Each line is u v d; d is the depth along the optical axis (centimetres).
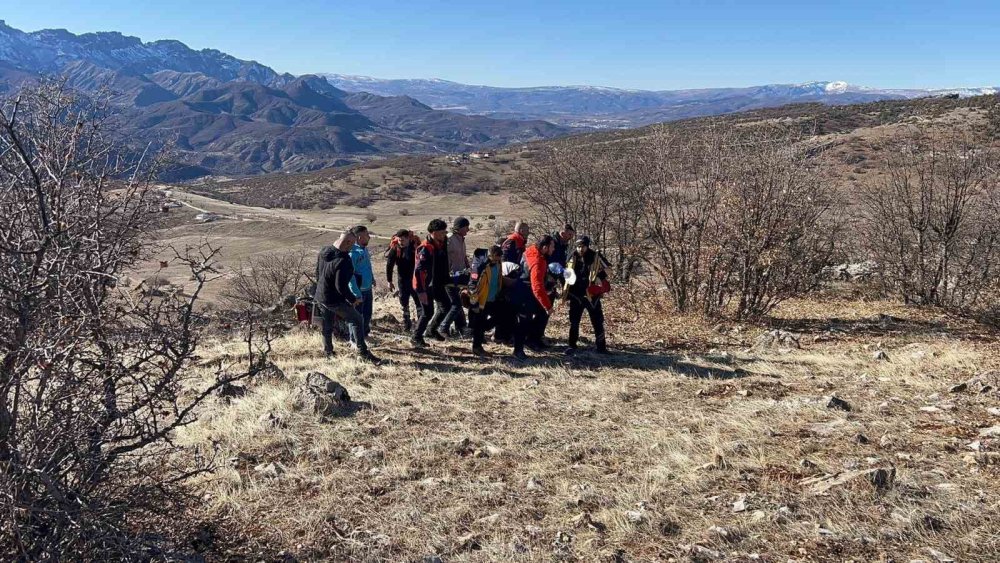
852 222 1366
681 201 1176
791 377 742
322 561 362
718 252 1131
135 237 294
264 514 413
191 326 313
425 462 495
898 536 357
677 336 1031
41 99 276
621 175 1695
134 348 298
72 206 279
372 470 476
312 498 434
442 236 923
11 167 269
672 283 1209
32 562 283
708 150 1184
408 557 363
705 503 410
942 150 1284
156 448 448
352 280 836
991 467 436
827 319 1168
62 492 295
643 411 612
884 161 1348
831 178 1222
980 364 754
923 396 631
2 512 278
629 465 480
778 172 1120
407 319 1062
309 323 1039
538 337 920
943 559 332
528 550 364
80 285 275
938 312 1212
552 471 473
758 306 1148
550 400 654
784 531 370
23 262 275
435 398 663
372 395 665
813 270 1198
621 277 1518
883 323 1124
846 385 694
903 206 1302
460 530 393
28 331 276
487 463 492
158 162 304
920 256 1283
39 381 287
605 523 390
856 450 487
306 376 671
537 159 2442
